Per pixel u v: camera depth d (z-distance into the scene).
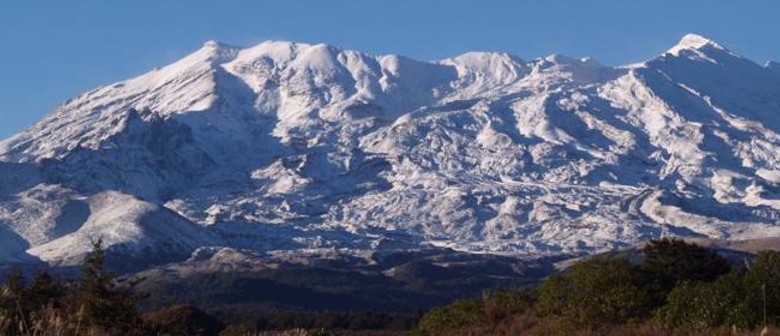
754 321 56.56
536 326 73.75
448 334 80.50
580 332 66.75
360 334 111.00
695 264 87.50
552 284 76.06
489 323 81.62
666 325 60.59
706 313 58.59
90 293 59.88
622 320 67.75
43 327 28.61
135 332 57.22
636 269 78.62
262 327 125.38
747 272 64.25
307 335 40.03
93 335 31.33
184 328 70.50
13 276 51.34
